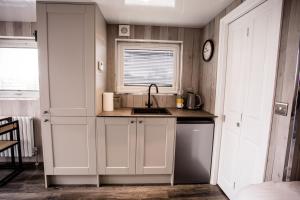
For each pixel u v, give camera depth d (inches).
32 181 87.7
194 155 85.9
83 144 80.0
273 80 49.7
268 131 51.3
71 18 72.9
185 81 106.6
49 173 80.9
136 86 106.9
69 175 84.1
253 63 61.4
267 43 54.1
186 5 73.9
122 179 86.8
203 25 98.7
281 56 47.5
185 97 106.6
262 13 56.7
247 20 65.1
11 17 91.4
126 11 81.1
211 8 76.6
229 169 77.0
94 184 85.7
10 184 85.0
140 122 80.2
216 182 87.8
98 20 77.8
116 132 80.6
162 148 83.4
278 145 47.8
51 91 75.9
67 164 81.0
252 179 60.8
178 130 83.3
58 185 84.6
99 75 82.7
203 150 86.1
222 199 77.6
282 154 46.2
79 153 80.6
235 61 73.2
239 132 69.7
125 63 105.1
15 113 103.1
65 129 78.5
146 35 100.7
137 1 72.5
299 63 41.5
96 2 72.0
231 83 76.2
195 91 107.1
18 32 97.7
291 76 43.8
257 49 59.2
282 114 46.3
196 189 84.1
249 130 63.1
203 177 88.3
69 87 76.2
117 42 102.4
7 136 102.0
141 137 81.4
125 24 98.5
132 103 105.7
